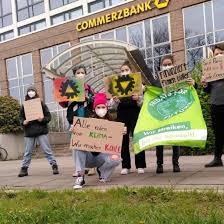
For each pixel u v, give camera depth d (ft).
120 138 19.56
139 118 19.97
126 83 20.57
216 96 21.07
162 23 57.88
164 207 13.89
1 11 83.30
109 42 36.60
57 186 20.45
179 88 19.72
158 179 19.56
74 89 21.02
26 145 25.71
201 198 14.74
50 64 37.45
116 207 14.34
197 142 18.85
